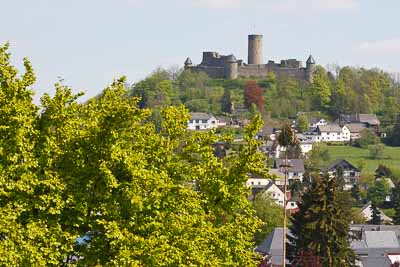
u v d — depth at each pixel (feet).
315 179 333.42
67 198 101.35
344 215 330.54
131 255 99.04
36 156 102.83
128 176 105.60
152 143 110.73
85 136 102.94
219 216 116.57
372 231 513.45
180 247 103.60
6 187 97.91
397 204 615.98
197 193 110.83
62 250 101.04
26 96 105.19
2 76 104.12
